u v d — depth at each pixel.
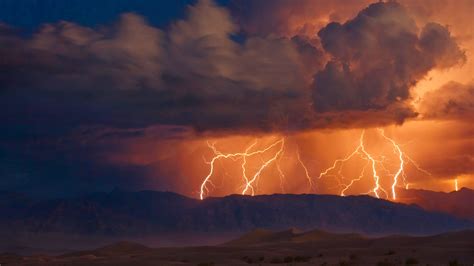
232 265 72.75
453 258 67.50
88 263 84.50
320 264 67.44
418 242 92.81
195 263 76.81
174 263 77.81
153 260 85.06
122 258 95.00
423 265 62.47
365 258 71.69
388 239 101.69
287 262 75.94
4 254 136.50
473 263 62.69
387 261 66.62
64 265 85.12
